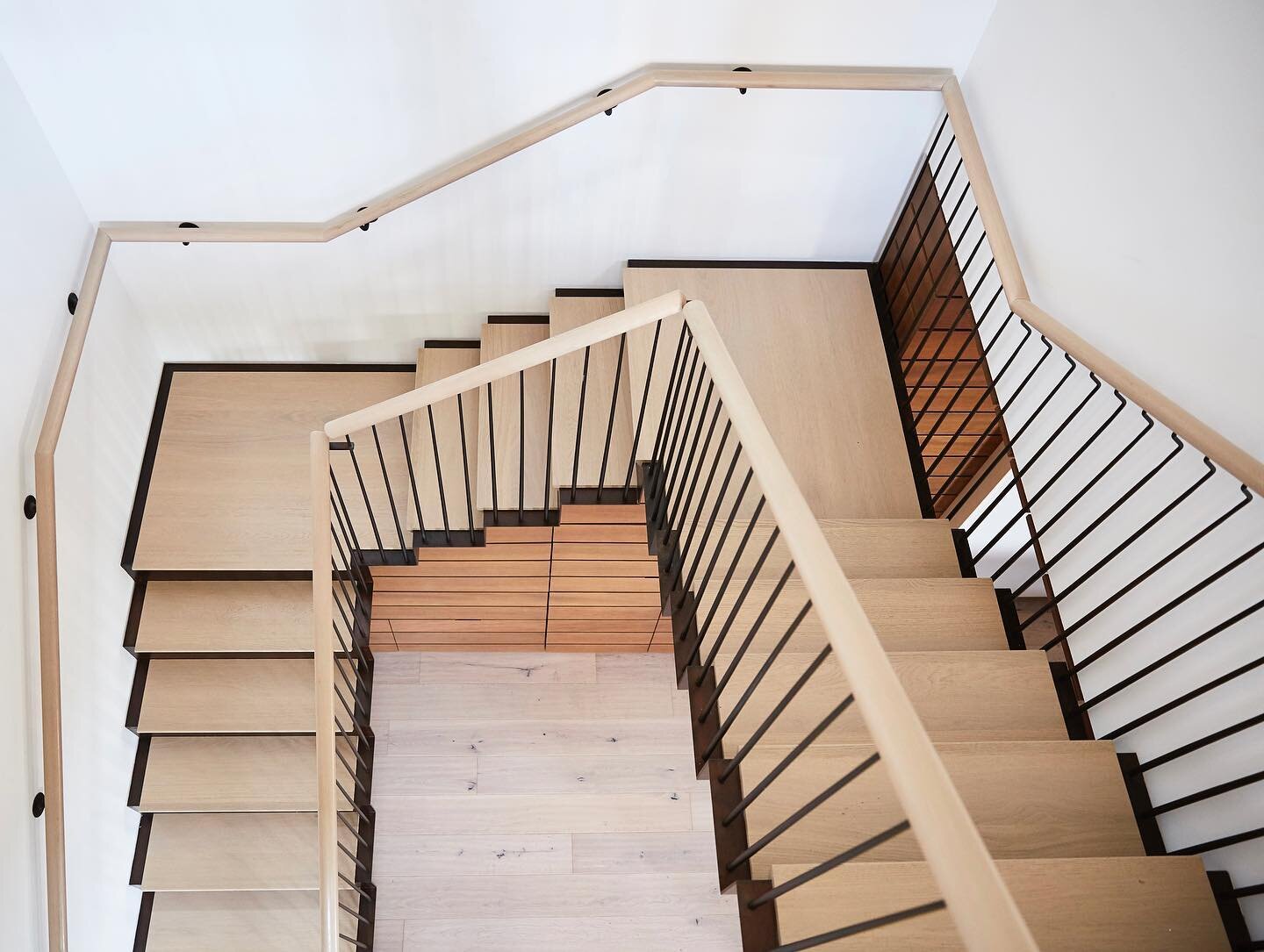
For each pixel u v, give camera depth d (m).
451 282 3.71
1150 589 2.41
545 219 3.55
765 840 1.90
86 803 2.97
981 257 3.29
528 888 3.82
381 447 3.79
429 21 2.92
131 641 3.38
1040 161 2.91
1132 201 2.49
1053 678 2.63
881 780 2.20
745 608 2.69
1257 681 2.07
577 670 4.33
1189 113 2.28
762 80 3.14
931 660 2.61
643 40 3.07
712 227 3.71
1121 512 2.53
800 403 3.60
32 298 2.86
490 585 3.71
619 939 3.74
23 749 2.60
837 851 2.11
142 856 3.31
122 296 3.53
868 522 3.14
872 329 3.79
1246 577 2.11
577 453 2.86
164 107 3.01
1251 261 2.11
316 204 3.35
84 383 3.20
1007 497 4.15
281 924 3.38
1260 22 2.08
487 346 3.76
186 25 2.82
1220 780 2.15
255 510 3.61
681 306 2.39
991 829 2.24
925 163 3.54
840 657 1.38
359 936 3.53
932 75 3.25
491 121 3.20
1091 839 2.25
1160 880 2.05
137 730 3.31
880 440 3.55
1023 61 2.97
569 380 3.63
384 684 4.23
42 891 2.65
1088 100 2.66
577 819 3.97
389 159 3.26
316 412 3.89
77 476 3.10
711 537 2.98
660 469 3.01
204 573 3.49
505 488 3.38
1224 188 2.18
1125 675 2.50
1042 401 2.92
